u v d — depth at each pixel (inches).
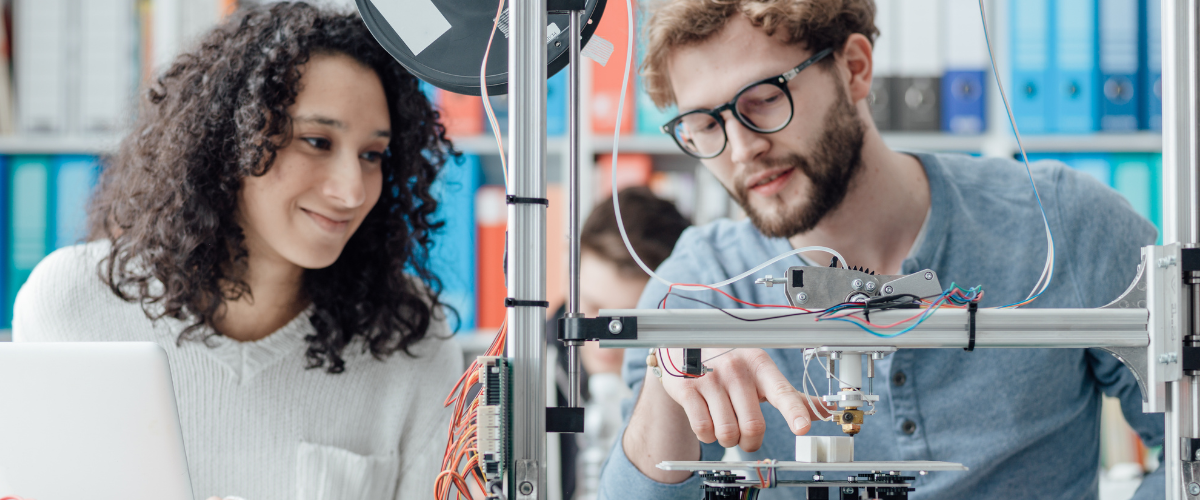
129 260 44.3
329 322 46.0
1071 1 75.0
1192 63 29.0
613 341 26.7
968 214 43.4
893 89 77.0
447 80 31.5
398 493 46.8
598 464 74.5
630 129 81.2
